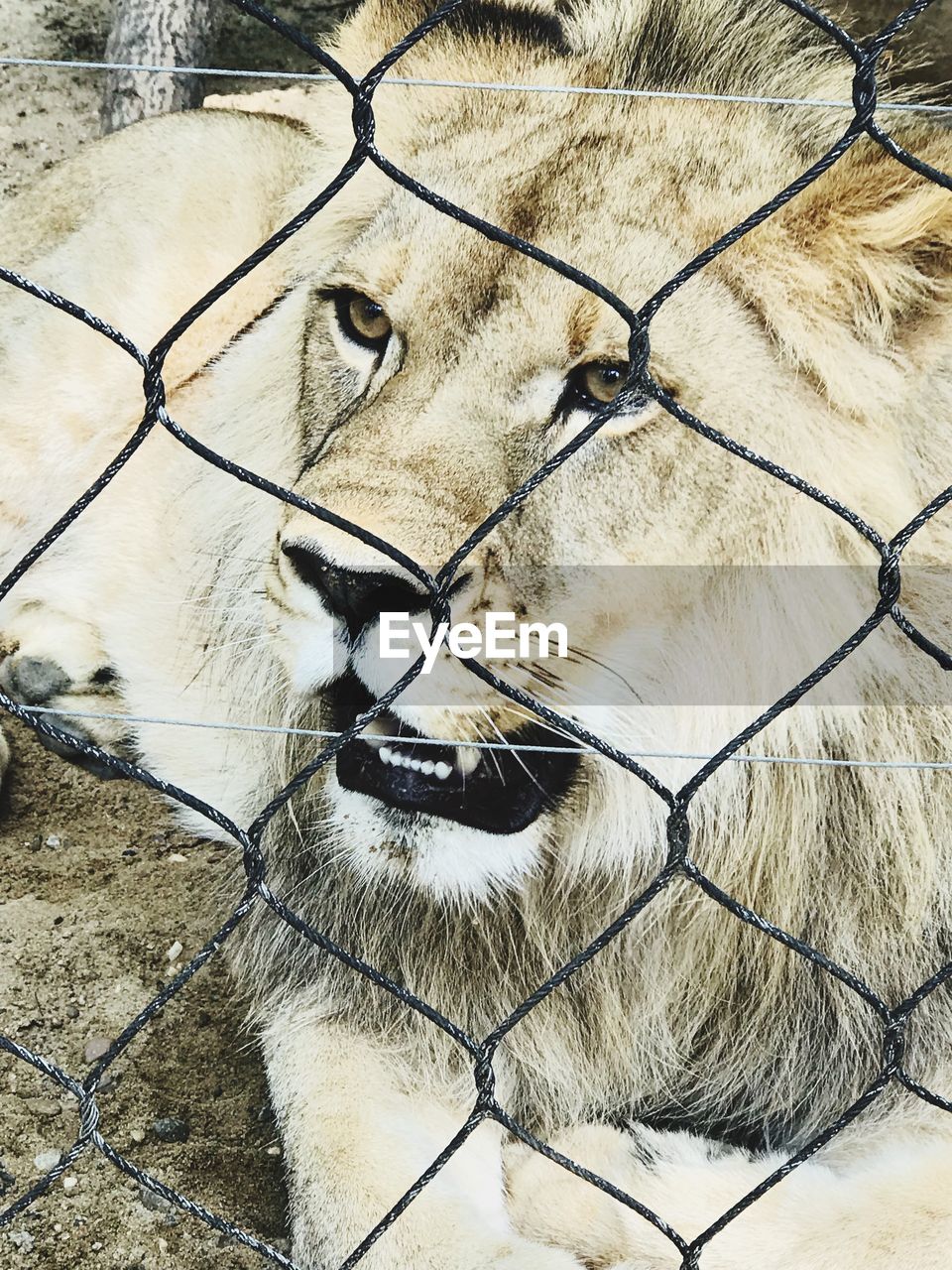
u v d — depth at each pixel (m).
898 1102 1.87
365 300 1.88
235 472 0.91
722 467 1.77
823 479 1.82
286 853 2.20
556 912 2.00
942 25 3.05
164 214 2.84
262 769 2.29
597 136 1.82
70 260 2.88
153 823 2.58
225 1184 1.90
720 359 1.75
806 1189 1.68
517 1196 1.81
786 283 1.79
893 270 1.79
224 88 4.19
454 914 2.03
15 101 4.21
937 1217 1.58
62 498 2.81
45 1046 2.07
